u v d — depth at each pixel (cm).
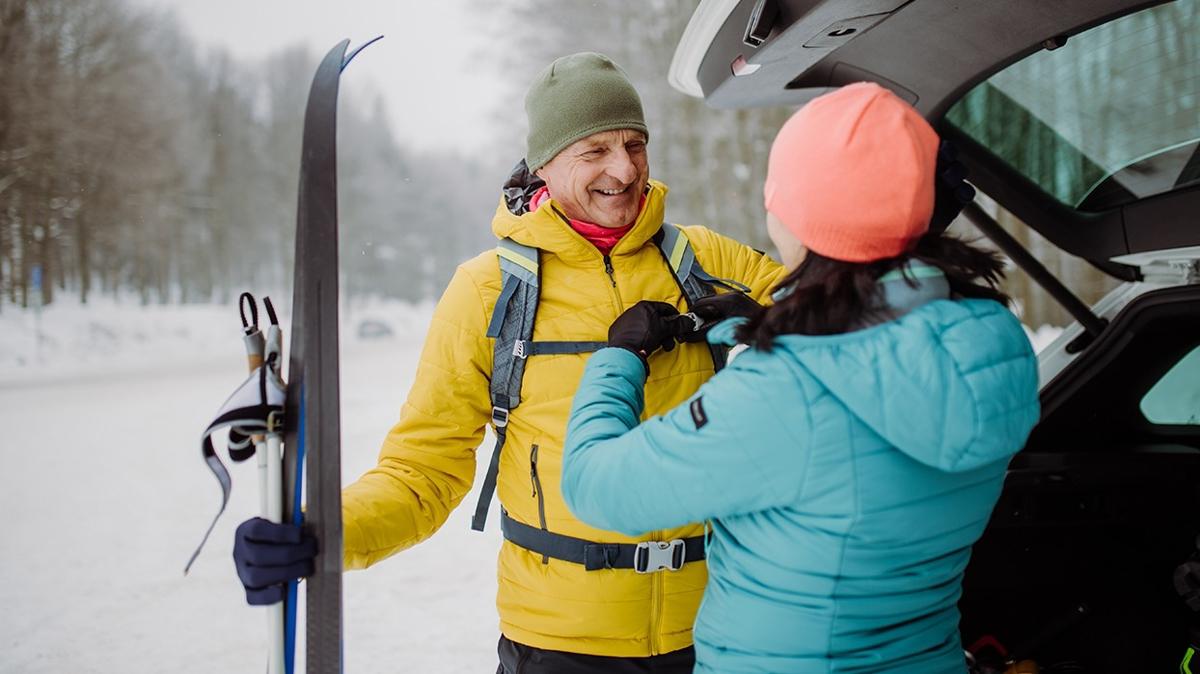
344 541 142
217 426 120
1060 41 151
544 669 151
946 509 109
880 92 104
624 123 148
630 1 1867
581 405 127
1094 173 194
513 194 170
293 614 121
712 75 179
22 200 2991
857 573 108
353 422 874
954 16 152
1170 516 197
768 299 169
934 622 116
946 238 113
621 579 147
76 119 3256
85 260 3312
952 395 98
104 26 3456
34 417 1032
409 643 356
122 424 949
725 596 117
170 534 505
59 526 526
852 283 105
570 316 152
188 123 4788
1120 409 211
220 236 4741
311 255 117
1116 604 198
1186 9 148
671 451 109
